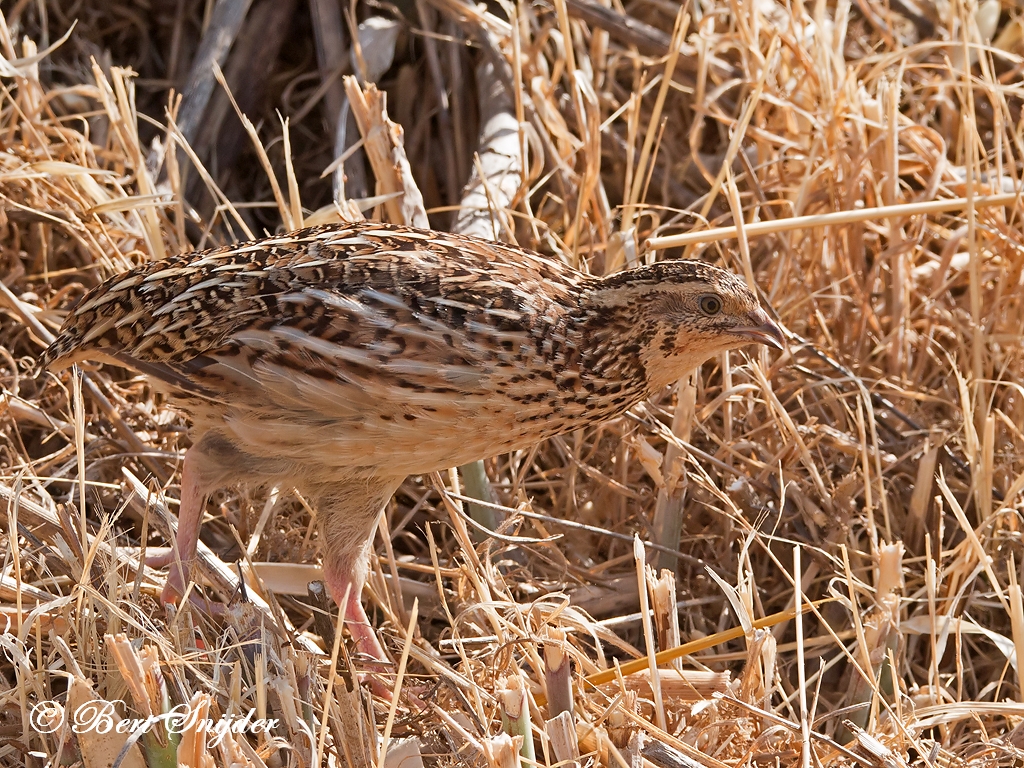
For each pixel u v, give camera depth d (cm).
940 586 803
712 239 876
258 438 667
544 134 979
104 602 599
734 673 788
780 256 952
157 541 805
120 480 840
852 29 1166
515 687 567
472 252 675
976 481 823
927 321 957
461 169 1053
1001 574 825
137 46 1120
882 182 987
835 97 991
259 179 1070
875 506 856
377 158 863
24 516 722
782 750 665
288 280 648
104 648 635
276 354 640
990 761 683
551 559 830
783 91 1045
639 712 671
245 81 1059
